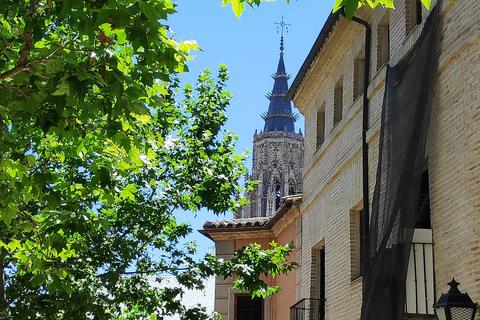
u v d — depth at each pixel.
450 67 10.66
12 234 12.41
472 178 9.78
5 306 12.38
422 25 11.96
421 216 12.41
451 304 8.75
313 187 18.20
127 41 8.15
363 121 14.17
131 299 15.00
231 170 16.42
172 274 15.66
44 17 8.76
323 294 17.69
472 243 9.62
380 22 14.44
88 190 10.20
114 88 7.67
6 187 9.71
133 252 14.88
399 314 10.73
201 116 16.58
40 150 11.40
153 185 15.63
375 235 12.01
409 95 11.50
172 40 8.23
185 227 16.28
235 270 15.34
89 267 14.06
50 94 7.91
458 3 10.53
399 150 11.51
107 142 10.53
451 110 10.52
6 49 8.94
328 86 17.84
